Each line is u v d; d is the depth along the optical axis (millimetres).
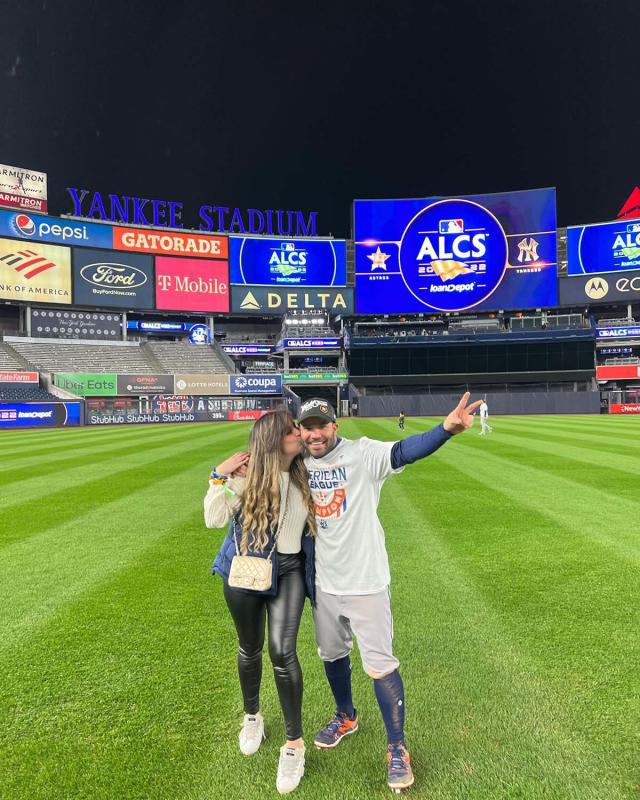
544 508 7637
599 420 32625
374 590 2375
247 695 2545
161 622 4020
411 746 2572
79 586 4797
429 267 56656
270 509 2371
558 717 2762
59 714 2881
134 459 14258
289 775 2314
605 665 3266
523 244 55625
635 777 2322
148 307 53531
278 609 2422
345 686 2633
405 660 3377
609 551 5578
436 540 6074
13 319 55344
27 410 36531
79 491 9469
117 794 2307
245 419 46125
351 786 2340
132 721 2811
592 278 54250
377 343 53438
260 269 56656
